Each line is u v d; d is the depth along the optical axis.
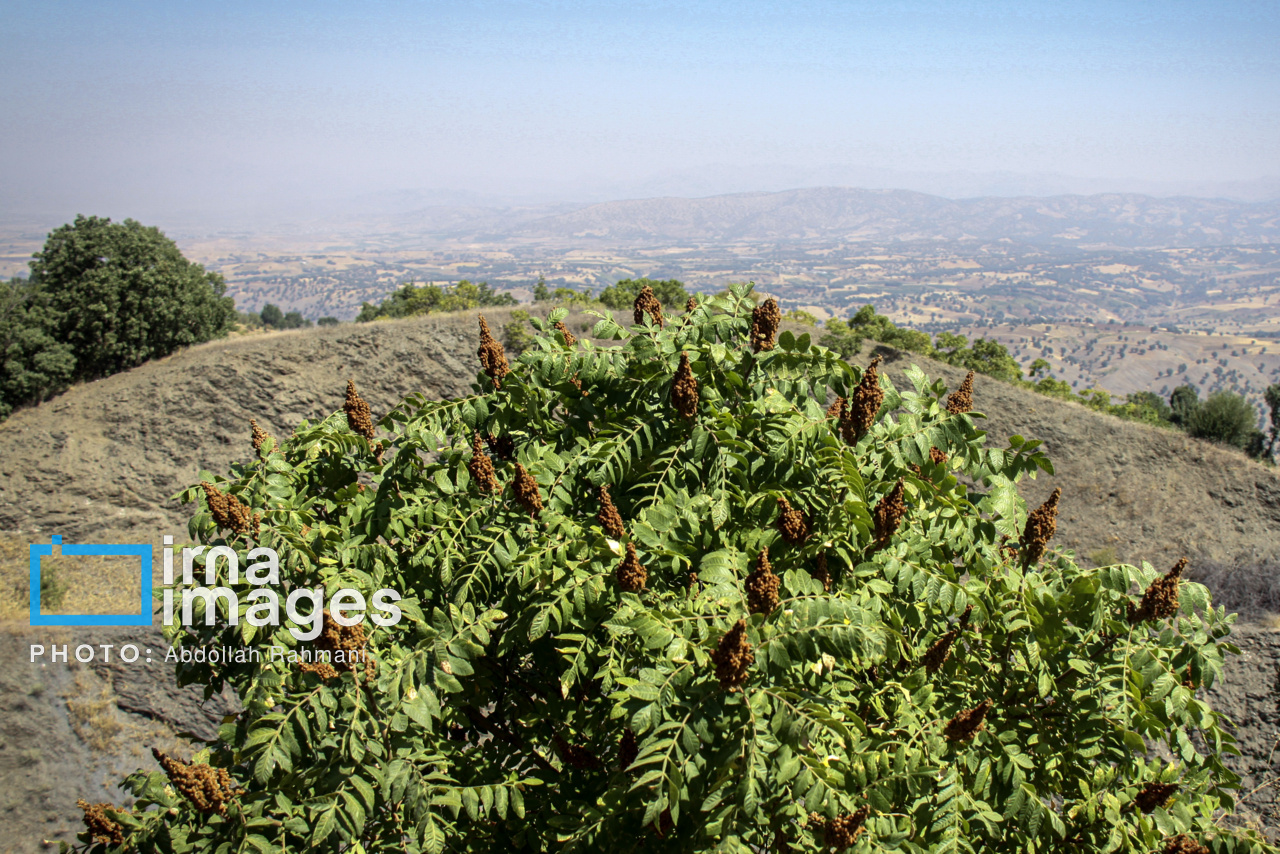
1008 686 5.91
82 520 27.38
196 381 31.16
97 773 16.19
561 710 5.77
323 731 4.55
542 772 5.75
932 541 5.27
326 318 53.06
